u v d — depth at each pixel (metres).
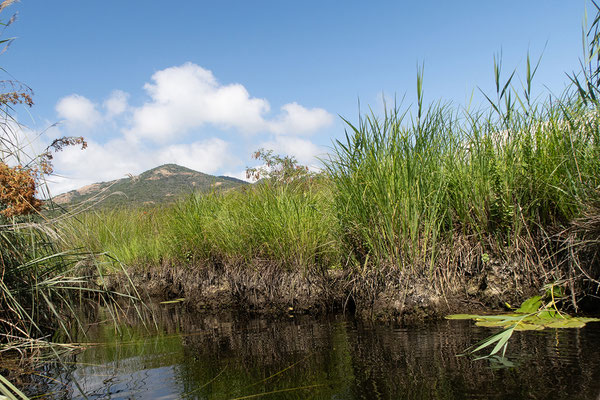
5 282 3.94
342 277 5.15
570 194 3.71
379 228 4.43
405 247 4.27
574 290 3.72
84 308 6.68
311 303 5.27
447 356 2.83
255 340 3.91
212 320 5.24
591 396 2.03
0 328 3.91
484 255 4.21
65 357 3.55
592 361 2.47
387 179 4.30
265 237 6.02
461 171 4.44
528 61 3.75
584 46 3.09
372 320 4.28
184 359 3.36
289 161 7.96
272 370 2.91
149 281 8.45
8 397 1.81
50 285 4.19
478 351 2.88
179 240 7.85
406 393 2.28
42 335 4.21
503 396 2.12
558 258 3.97
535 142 4.26
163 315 5.86
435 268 4.29
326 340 3.64
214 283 6.73
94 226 9.40
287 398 2.36
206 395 2.50
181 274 7.70
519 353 2.73
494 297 4.09
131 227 10.43
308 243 5.46
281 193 6.21
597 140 3.65
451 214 4.53
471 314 3.99
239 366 3.06
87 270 5.31
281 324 4.62
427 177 4.38
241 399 2.40
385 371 2.66
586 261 3.67
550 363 2.50
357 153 4.60
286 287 5.55
